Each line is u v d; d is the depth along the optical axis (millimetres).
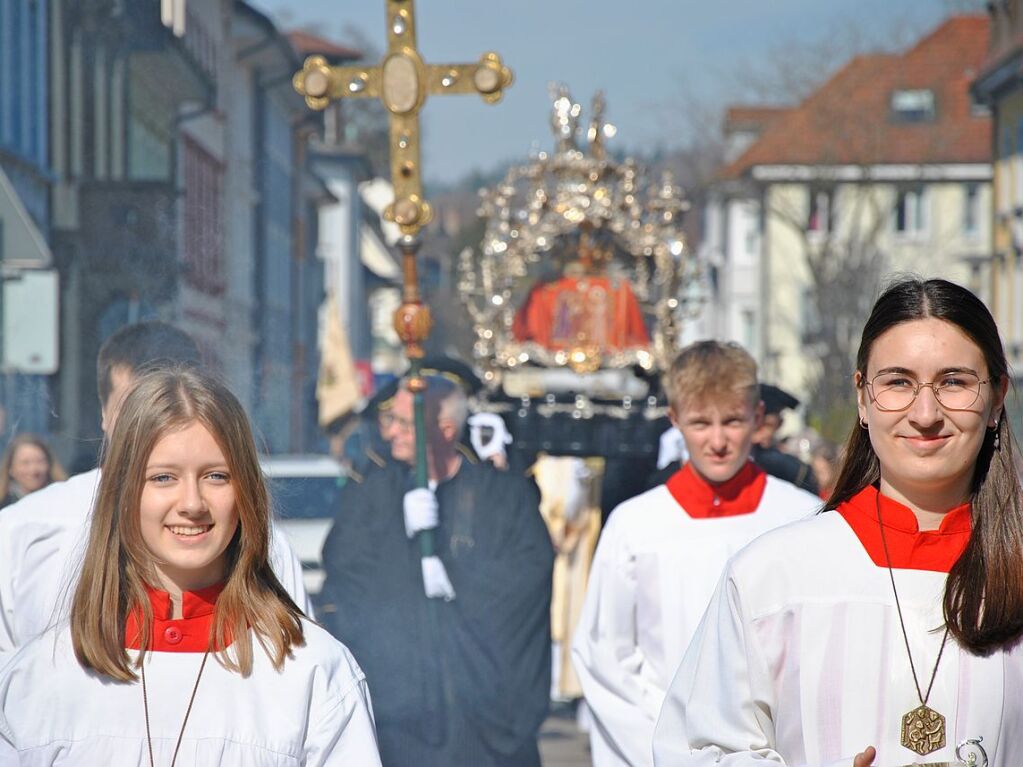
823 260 34250
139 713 3377
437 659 6379
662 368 10289
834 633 3338
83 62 17516
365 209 62344
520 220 10289
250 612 3443
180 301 19453
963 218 42094
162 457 3420
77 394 14641
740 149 39844
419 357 6668
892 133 37656
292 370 34344
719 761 3371
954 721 3258
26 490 8031
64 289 16219
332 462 13078
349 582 6504
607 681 5309
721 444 5242
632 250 10266
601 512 10336
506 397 9844
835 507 3523
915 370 3328
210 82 22172
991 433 3398
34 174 15938
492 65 6387
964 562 3299
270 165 32156
